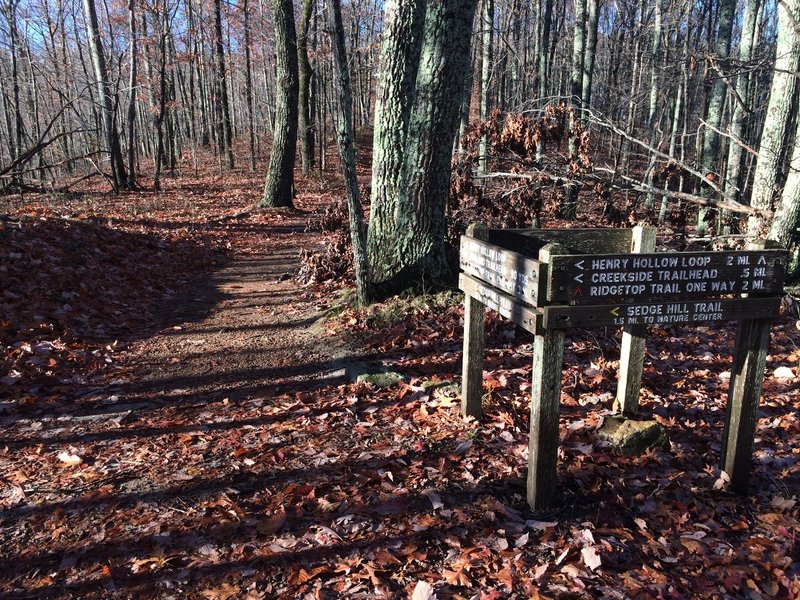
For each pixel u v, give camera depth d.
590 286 2.94
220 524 3.15
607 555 2.86
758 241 3.22
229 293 9.00
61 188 16.66
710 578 2.77
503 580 2.67
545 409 3.07
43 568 2.86
